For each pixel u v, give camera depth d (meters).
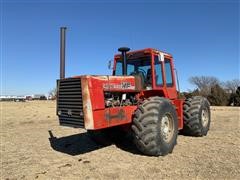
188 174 5.68
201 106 9.59
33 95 100.38
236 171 5.81
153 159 6.75
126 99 7.51
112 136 8.52
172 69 9.19
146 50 8.20
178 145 8.23
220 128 11.72
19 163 6.82
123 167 6.22
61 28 8.42
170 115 7.25
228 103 40.16
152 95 8.23
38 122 15.36
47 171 6.12
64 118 6.79
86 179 5.56
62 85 6.81
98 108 6.43
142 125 6.73
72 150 8.02
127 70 8.54
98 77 6.62
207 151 7.48
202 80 60.81
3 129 12.49
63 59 8.40
